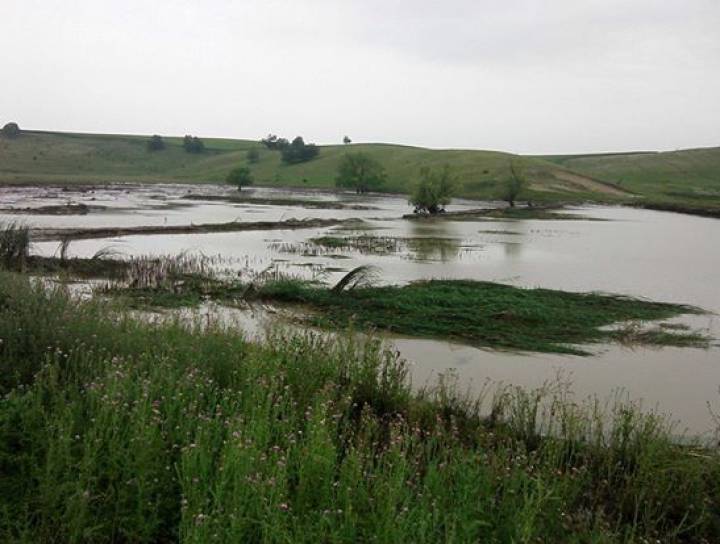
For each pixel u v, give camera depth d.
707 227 51.81
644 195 106.44
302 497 4.93
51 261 20.03
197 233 37.00
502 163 119.12
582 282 22.53
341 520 4.77
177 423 5.96
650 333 14.60
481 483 5.48
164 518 4.73
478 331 14.18
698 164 148.88
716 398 10.41
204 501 4.61
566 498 5.86
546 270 25.34
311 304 16.53
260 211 61.41
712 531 5.77
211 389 7.07
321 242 32.94
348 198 93.44
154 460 5.19
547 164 122.25
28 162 158.50
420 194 60.41
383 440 7.04
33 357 7.06
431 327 14.26
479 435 7.18
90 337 7.77
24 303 8.37
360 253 29.39
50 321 7.77
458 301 16.78
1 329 7.36
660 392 10.66
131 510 4.72
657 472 6.21
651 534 5.61
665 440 6.96
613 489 6.42
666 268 26.66
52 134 196.62
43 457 5.29
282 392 7.55
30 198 66.19
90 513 4.64
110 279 18.34
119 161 173.50
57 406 5.74
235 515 4.31
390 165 133.62
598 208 79.44
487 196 93.31
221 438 5.65
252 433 5.56
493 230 44.91
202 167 165.25
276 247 30.61
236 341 9.02
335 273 22.59
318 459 5.19
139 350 7.88
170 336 8.98
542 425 7.98
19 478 4.99
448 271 24.39
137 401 5.79
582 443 7.26
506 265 26.55
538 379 11.11
